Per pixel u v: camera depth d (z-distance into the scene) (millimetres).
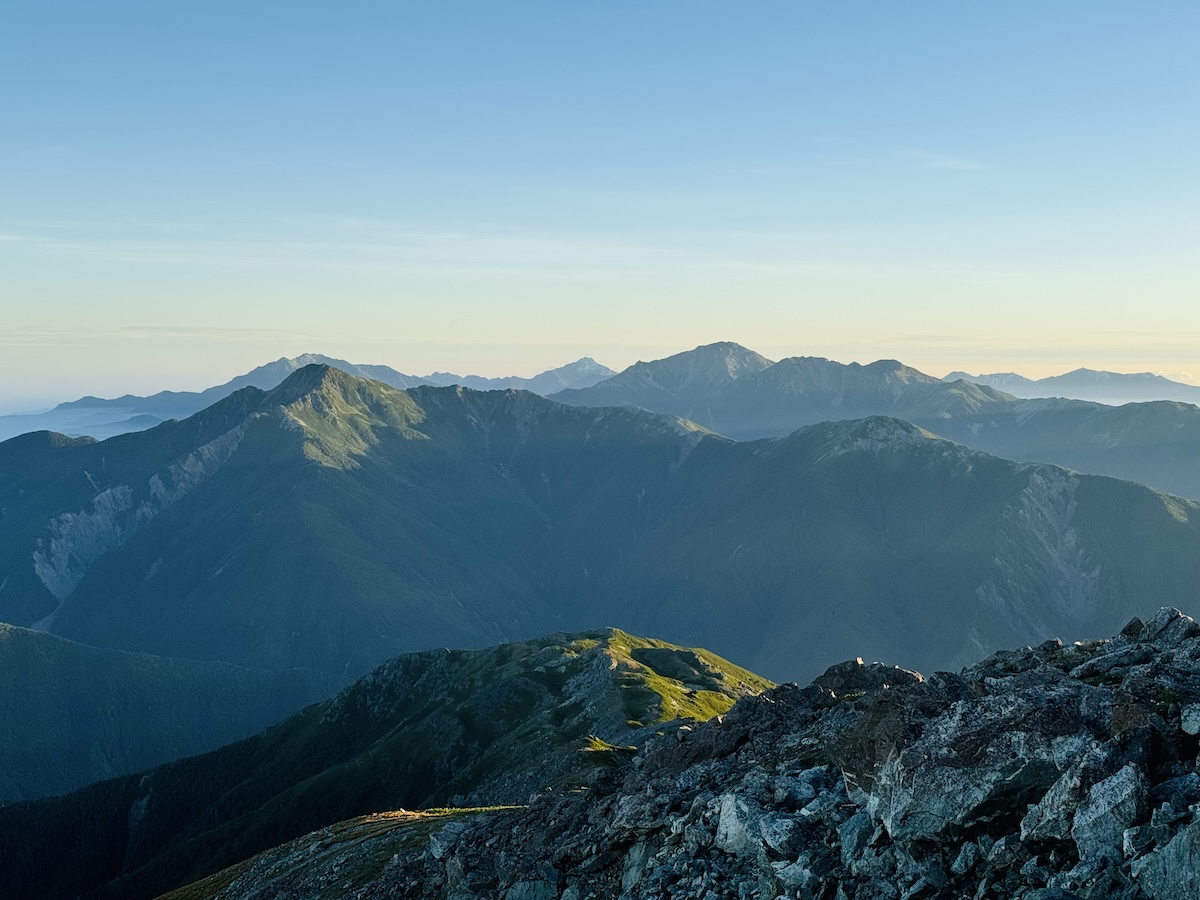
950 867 23750
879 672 50094
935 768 25172
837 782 31688
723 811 31359
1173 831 19547
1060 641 42844
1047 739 24344
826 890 25266
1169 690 24312
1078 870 20250
